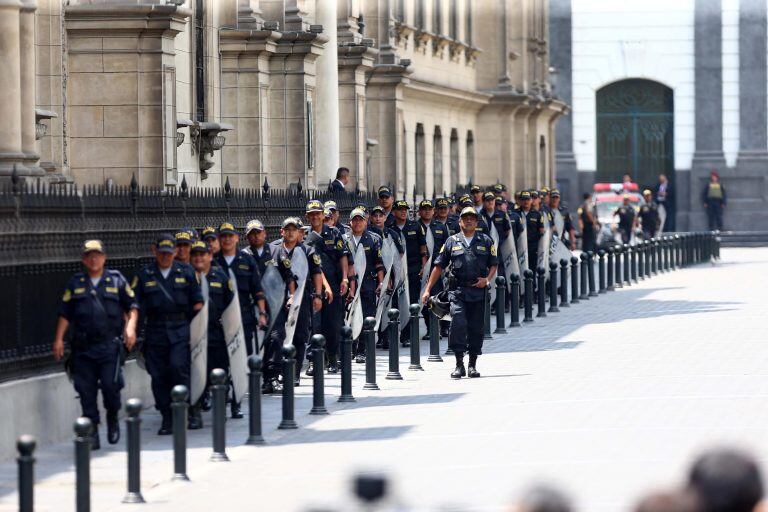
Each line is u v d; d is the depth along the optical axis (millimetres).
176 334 41031
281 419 44281
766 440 37094
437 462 34969
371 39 102688
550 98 168875
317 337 45156
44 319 39875
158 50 62250
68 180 60281
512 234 81000
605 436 38344
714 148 195375
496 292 75875
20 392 37594
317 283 52281
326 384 53281
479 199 80375
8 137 50781
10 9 50562
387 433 40406
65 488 32938
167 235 41344
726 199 194125
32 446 26125
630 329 73250
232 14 79250
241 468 35250
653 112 197125
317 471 34344
